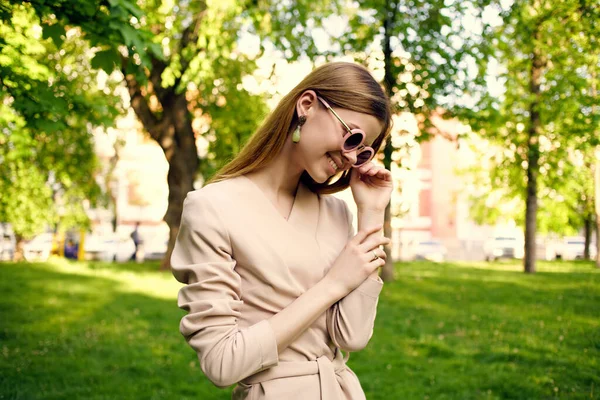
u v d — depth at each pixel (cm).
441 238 3256
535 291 1080
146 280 1214
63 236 2328
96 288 1071
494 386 501
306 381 146
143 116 1402
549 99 1257
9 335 663
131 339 656
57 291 1017
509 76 1301
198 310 139
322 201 172
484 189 2398
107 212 3070
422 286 1145
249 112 1470
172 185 1427
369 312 152
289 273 149
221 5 1023
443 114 1178
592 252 2938
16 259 1902
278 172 158
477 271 1530
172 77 1103
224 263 143
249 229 148
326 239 163
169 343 642
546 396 479
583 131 1162
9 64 442
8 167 1684
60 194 2075
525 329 721
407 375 538
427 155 3278
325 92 150
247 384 146
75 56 1227
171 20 1116
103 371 534
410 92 1088
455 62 1088
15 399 446
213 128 1590
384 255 156
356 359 592
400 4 1084
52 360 558
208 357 136
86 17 373
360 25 1150
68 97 479
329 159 152
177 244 154
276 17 1205
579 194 2142
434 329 732
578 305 909
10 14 400
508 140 1465
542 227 2156
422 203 3266
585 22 1136
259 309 148
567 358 582
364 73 154
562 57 1198
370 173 163
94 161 1845
